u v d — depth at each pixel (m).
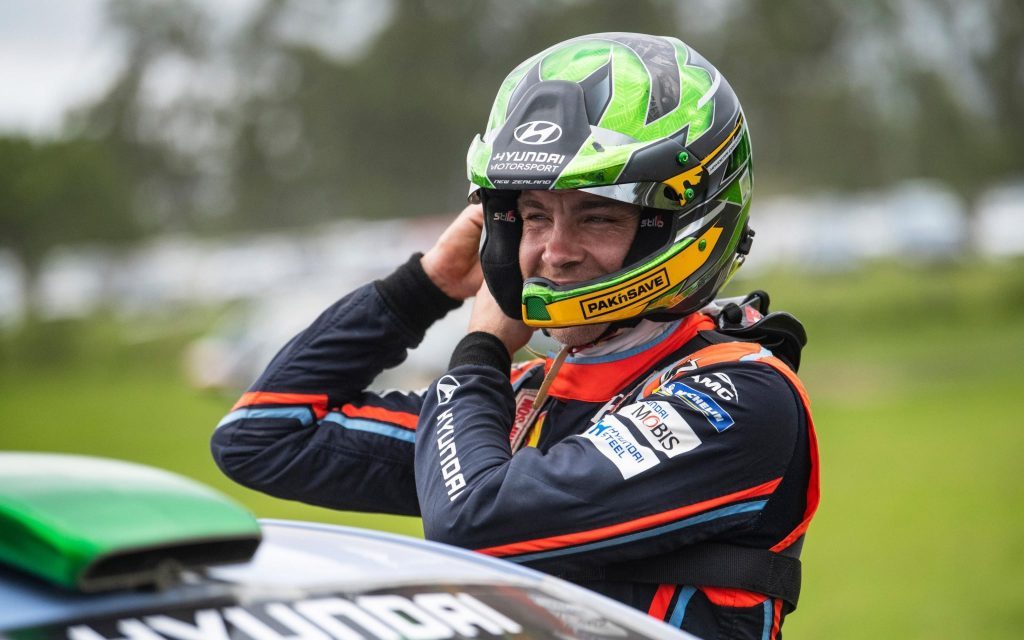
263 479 3.32
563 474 2.64
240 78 81.00
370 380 3.40
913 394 27.23
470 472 2.75
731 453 2.67
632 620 2.13
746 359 2.79
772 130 75.19
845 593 10.16
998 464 17.12
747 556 2.70
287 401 3.34
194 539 1.80
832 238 55.97
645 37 3.02
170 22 81.69
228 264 61.56
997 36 69.88
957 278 55.16
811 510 2.79
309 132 78.25
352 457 3.28
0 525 1.76
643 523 2.62
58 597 1.75
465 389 2.93
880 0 72.75
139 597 1.78
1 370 48.53
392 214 77.38
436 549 2.26
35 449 21.75
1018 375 30.06
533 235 2.93
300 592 1.91
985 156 68.50
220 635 1.78
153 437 23.03
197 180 83.62
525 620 2.03
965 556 11.44
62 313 57.34
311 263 56.56
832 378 31.23
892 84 72.88
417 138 76.69
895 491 15.24
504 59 77.06
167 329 52.25
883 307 48.12
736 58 74.56
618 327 2.98
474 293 3.44
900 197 66.56
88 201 71.19
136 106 82.00
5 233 69.25
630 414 2.73
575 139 2.79
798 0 73.25
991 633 8.73
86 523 1.74
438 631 1.93
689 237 2.87
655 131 2.81
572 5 76.00
